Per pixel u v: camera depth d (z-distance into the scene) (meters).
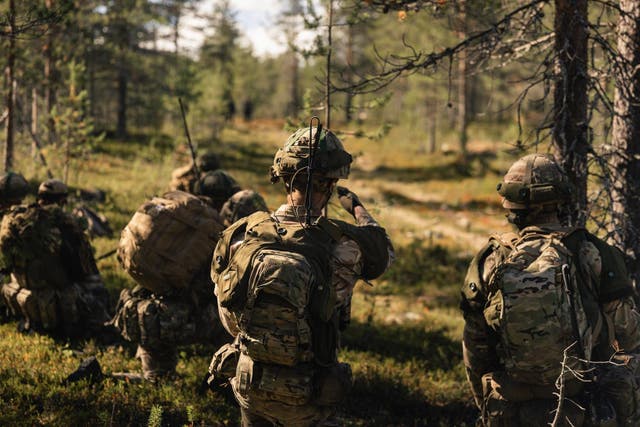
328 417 2.80
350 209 2.86
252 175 25.33
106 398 4.44
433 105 34.44
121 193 16.11
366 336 7.29
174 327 4.48
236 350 2.78
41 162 14.84
